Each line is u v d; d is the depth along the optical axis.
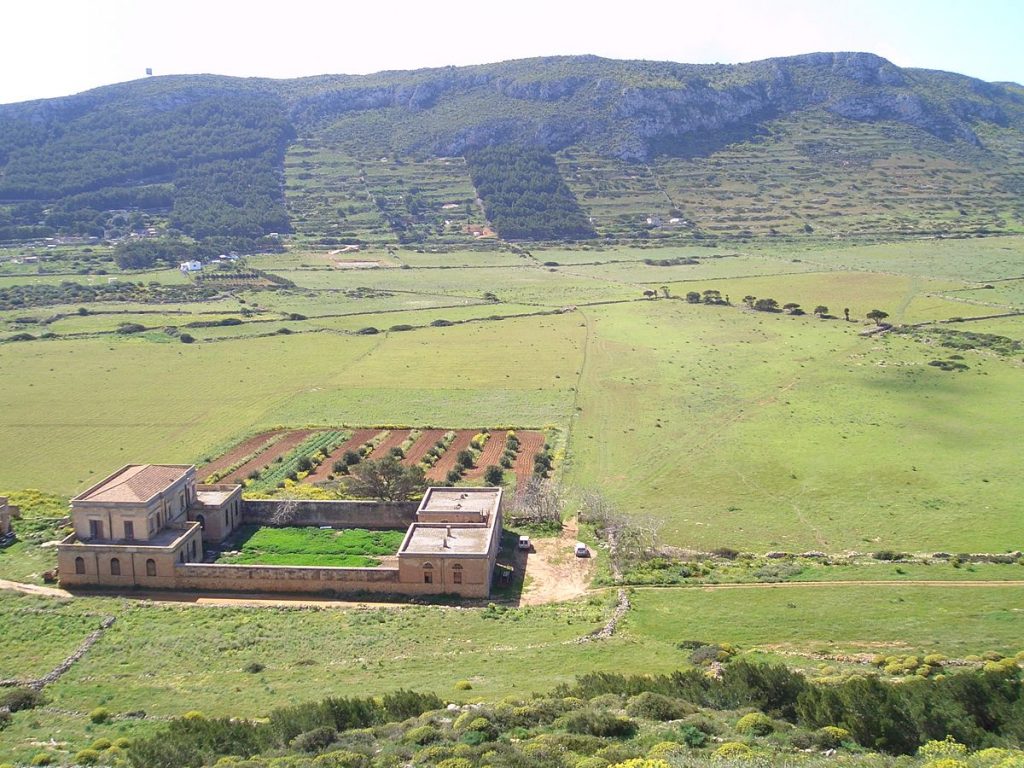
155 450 153.50
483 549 100.25
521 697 68.12
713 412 171.62
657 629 87.50
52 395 186.12
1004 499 127.69
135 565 100.81
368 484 124.00
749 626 86.94
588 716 60.12
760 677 65.81
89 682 77.19
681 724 59.72
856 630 84.94
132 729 66.88
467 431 162.50
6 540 112.31
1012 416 165.38
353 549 110.19
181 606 95.50
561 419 168.38
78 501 101.69
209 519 112.50
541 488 124.81
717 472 141.00
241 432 162.50
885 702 59.38
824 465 143.00
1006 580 98.50
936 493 130.75
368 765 55.25
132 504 101.38
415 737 59.66
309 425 166.00
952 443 152.12
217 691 74.69
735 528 119.75
